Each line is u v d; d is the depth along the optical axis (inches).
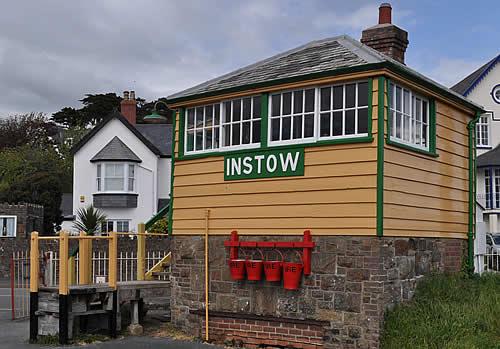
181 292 477.7
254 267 424.2
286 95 430.6
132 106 1440.7
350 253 387.5
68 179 1879.9
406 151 411.8
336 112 406.0
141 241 543.5
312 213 406.6
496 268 550.3
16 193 1544.0
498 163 1272.1
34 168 1788.9
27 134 2417.6
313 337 400.2
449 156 474.9
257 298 430.3
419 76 418.3
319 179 406.0
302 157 414.6
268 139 435.8
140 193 1310.3
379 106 384.8
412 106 430.3
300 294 408.2
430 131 449.4
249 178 442.3
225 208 454.9
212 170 466.6
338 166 398.3
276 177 427.5
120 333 470.6
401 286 399.5
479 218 863.7
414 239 418.0
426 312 387.9
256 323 427.8
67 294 431.8
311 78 410.6
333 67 403.2
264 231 430.3
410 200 413.7
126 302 519.8
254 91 442.0
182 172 488.1
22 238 1121.4
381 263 378.0
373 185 382.0
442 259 458.6
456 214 483.5
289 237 417.7
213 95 464.1
